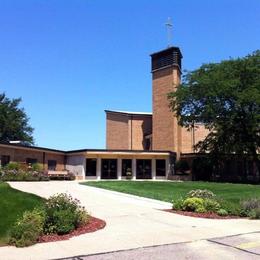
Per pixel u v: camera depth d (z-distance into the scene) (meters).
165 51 52.34
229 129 43.41
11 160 37.28
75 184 31.22
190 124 46.25
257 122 41.22
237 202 20.08
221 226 14.12
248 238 12.16
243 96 39.22
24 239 11.16
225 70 42.38
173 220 15.20
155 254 10.20
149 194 24.50
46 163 43.03
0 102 65.06
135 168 47.19
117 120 56.69
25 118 66.69
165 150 49.81
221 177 47.12
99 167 45.50
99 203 19.61
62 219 12.64
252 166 47.75
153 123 52.72
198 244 11.30
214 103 41.62
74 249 10.63
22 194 18.44
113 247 10.84
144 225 14.06
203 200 17.62
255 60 41.72
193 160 48.03
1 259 9.72
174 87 48.56
